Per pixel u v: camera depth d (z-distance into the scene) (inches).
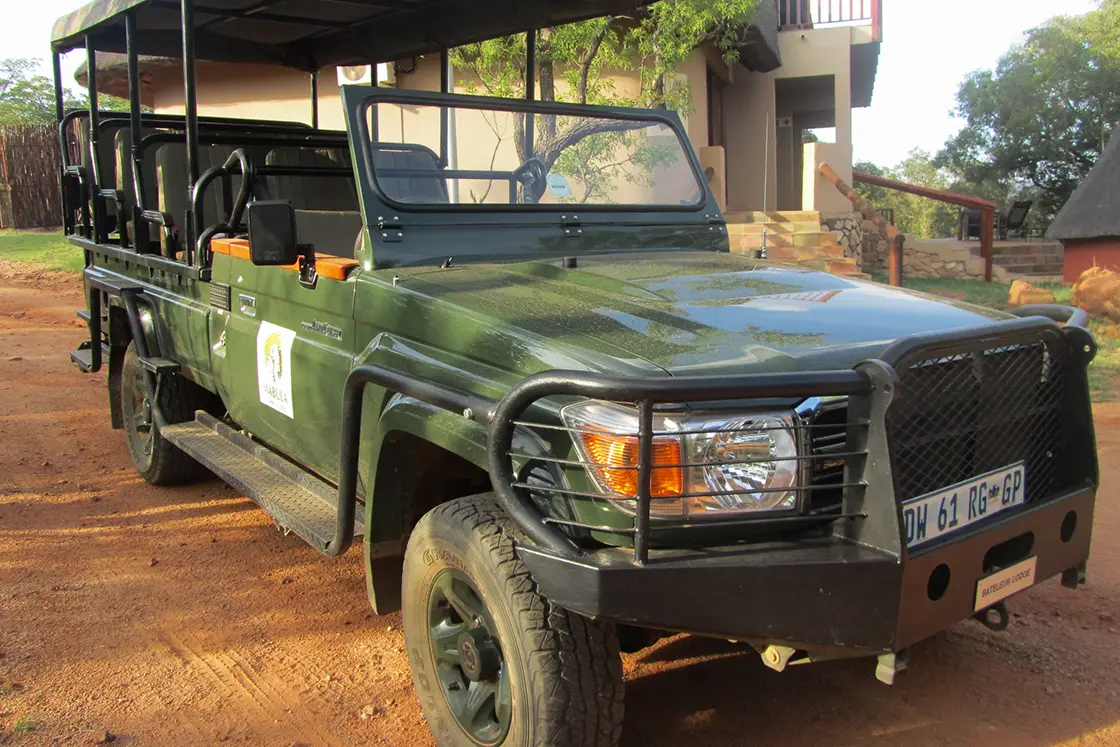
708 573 86.5
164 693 127.0
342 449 120.3
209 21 211.3
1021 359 107.7
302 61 248.2
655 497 86.4
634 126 174.1
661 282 126.4
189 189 175.3
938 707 122.0
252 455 169.0
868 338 103.3
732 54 392.2
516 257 147.0
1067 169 1108.5
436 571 108.0
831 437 94.1
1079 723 118.0
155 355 200.1
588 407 94.0
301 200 214.5
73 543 180.2
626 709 121.8
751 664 133.3
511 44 322.0
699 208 175.2
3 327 422.3
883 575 89.4
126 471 226.1
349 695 127.1
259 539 183.2
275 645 141.0
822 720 119.3
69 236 240.7
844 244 517.3
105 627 145.9
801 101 756.6
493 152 157.2
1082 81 1058.1
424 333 117.6
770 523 91.9
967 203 566.3
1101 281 385.1
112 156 228.1
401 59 240.1
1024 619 145.7
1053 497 110.7
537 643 93.7
